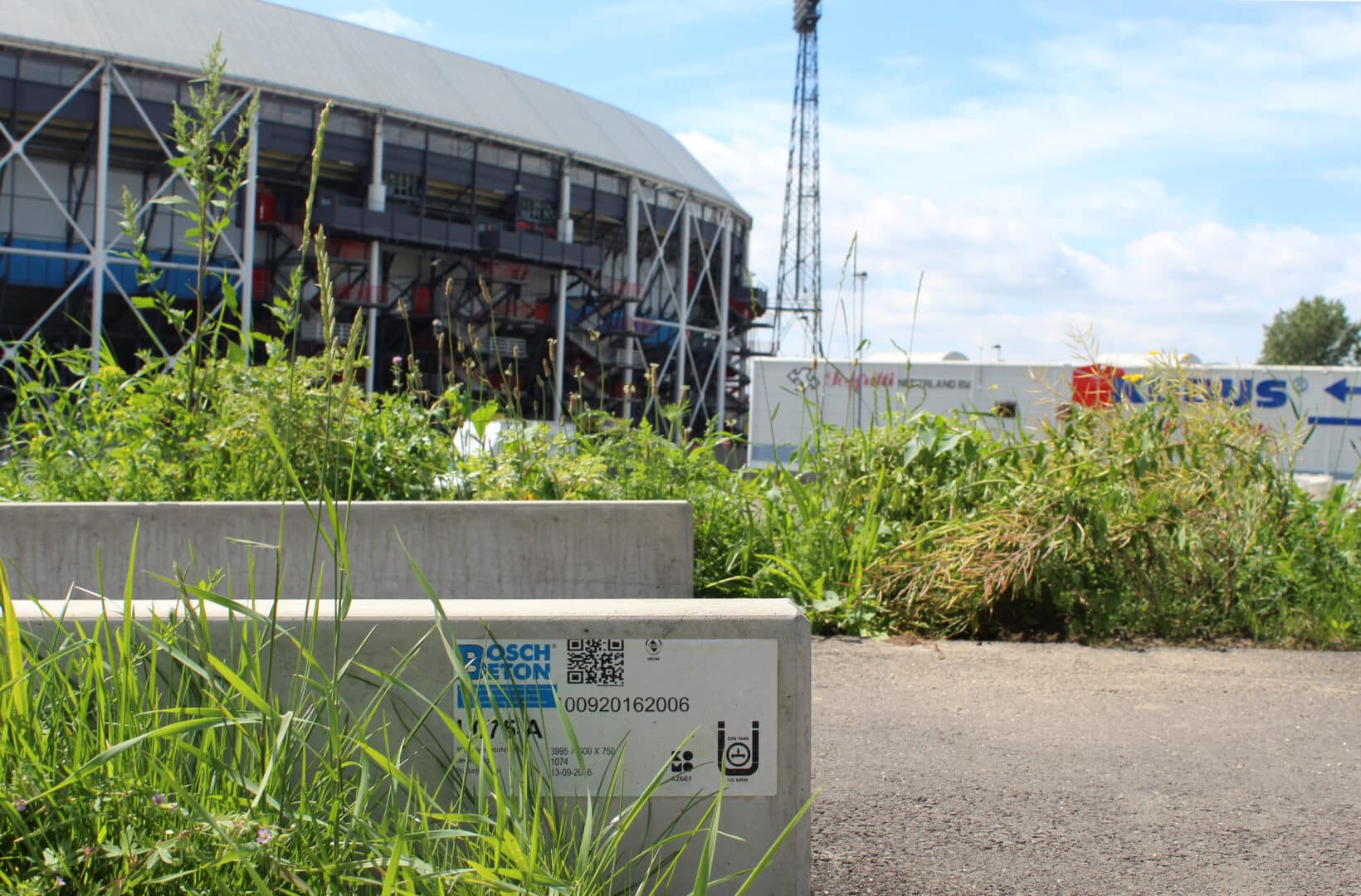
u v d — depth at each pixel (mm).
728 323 70875
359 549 5770
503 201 58688
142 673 2326
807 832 2318
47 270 45344
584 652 2311
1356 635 6250
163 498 6473
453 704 2324
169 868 1948
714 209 70625
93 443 6980
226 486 6590
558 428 7902
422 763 2326
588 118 64688
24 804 1887
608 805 2199
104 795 1986
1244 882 2918
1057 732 4332
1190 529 6652
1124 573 6555
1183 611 6457
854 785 3664
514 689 2309
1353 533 7246
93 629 2355
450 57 60750
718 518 7348
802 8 79875
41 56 42031
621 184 62500
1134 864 3033
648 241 65438
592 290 62375
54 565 5469
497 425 8055
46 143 45219
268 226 49125
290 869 1879
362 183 52500
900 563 6625
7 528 5441
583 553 5945
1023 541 6453
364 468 6836
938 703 4766
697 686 2312
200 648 2225
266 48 49688
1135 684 5148
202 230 6797
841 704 4723
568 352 60688
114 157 46594
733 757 2318
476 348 8148
